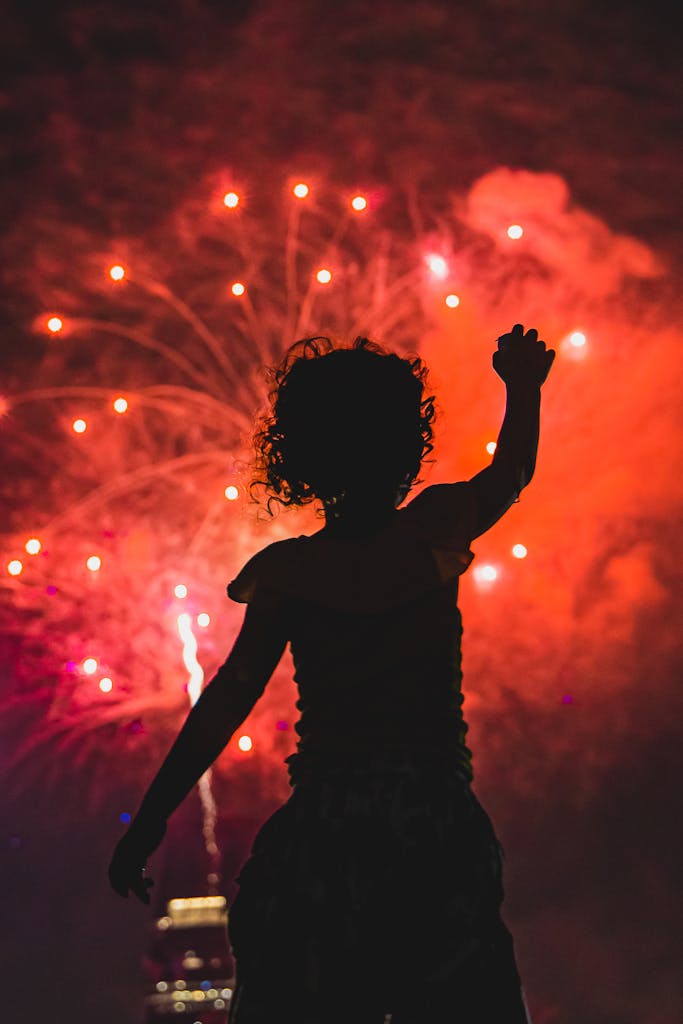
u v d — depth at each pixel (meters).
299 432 1.77
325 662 1.67
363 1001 1.54
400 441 1.77
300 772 1.64
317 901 1.56
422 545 1.73
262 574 1.72
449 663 1.69
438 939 1.56
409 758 1.61
